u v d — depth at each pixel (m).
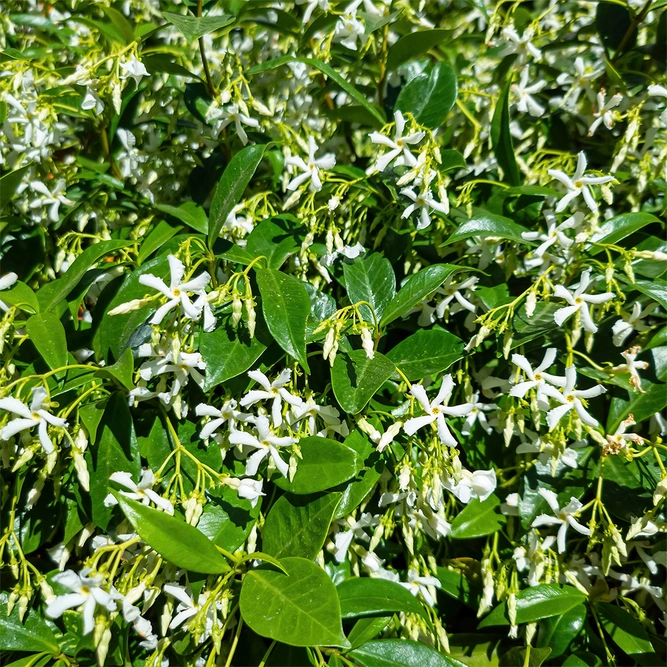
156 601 0.31
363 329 0.28
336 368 0.29
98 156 0.46
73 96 0.41
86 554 0.34
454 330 0.37
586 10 0.49
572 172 0.37
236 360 0.28
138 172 0.41
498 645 0.34
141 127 0.44
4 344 0.31
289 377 0.28
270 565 0.27
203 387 0.28
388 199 0.36
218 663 0.29
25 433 0.29
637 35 0.43
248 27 0.48
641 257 0.30
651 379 0.33
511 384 0.31
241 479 0.29
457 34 0.52
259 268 0.30
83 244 0.41
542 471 0.33
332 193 0.36
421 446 0.29
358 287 0.32
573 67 0.45
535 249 0.34
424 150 0.31
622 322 0.32
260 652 0.30
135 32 0.41
